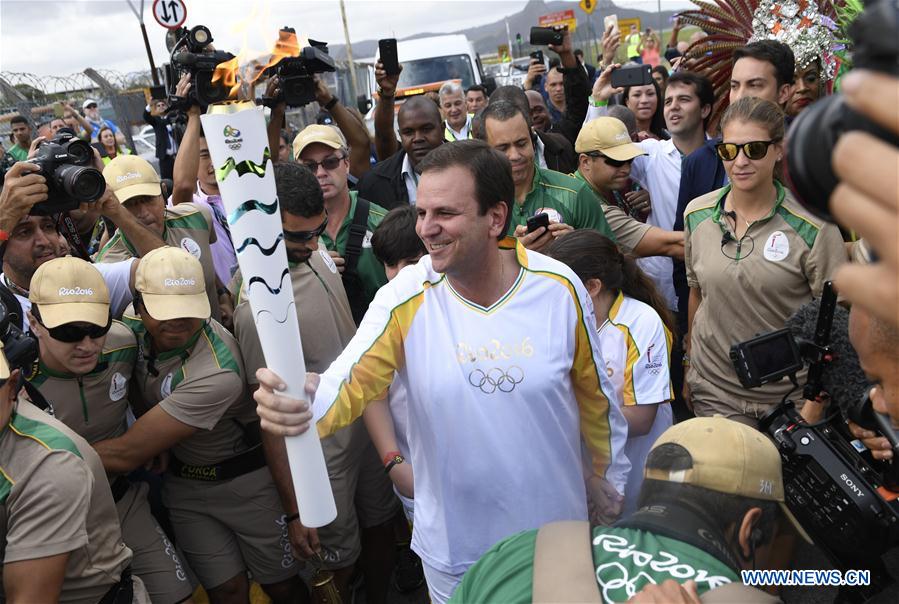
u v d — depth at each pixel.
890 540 1.77
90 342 2.46
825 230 2.73
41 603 1.99
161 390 2.69
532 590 1.19
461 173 1.77
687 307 3.80
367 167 5.01
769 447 1.31
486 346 1.87
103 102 10.09
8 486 1.99
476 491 1.92
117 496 2.67
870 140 0.38
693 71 4.79
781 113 2.75
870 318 0.74
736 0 4.53
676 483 1.27
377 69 5.07
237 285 3.23
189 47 3.58
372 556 3.23
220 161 1.43
